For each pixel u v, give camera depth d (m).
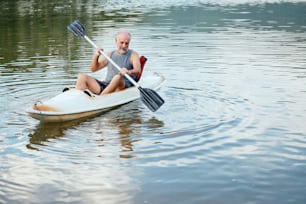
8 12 17.95
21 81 6.75
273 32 11.63
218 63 7.93
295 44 9.77
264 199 3.18
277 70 7.30
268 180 3.46
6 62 8.35
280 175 3.54
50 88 6.32
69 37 11.34
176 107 5.37
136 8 18.78
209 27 12.73
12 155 3.99
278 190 3.30
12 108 5.36
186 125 4.71
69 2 22.53
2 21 14.99
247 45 9.73
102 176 3.57
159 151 4.04
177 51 9.12
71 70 7.56
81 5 20.75
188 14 16.28
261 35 11.14
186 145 4.17
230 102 5.51
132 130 4.61
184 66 7.74
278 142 4.20
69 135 4.50
